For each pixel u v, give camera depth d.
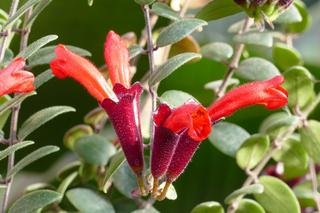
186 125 0.31
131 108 0.32
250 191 0.37
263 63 0.40
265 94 0.32
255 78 0.40
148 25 0.36
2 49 0.35
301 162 0.41
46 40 0.33
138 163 0.32
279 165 0.43
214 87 0.43
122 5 0.49
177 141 0.32
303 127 0.40
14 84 0.30
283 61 0.44
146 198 0.46
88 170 0.41
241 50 0.41
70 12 0.49
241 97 0.32
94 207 0.38
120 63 0.33
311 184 0.43
